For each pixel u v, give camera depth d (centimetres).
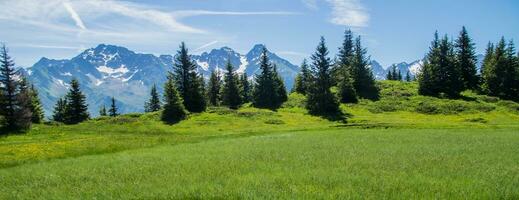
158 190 1683
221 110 9281
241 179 1864
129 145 4309
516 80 10419
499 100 10044
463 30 11656
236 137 5259
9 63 7425
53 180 2122
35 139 5816
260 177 1905
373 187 1634
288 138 4459
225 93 11269
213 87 12875
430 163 2297
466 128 5619
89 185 1911
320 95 9400
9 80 7362
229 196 1530
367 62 11544
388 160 2441
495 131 5012
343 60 13562
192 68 10181
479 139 3894
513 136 4216
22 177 2292
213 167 2306
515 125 6038
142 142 4566
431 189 1580
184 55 10169
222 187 1689
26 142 5038
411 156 2638
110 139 4872
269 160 2577
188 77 10156
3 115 7262
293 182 1767
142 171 2258
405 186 1645
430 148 3133
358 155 2745
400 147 3250
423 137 4188
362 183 1722
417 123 6569
